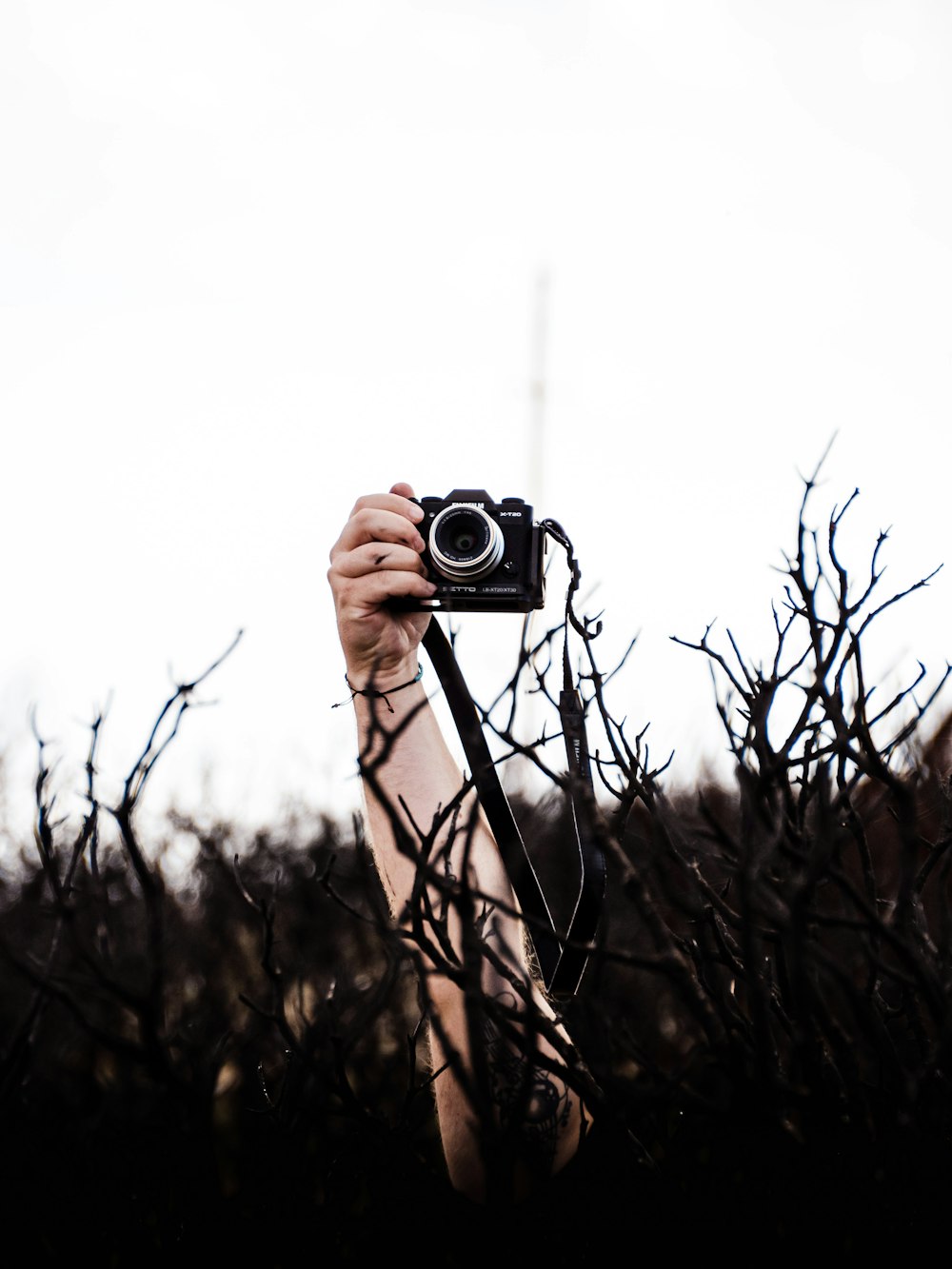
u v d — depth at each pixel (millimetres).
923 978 1389
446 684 1863
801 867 1477
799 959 1382
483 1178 1652
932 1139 1517
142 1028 2020
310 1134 2164
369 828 1803
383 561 1897
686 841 1686
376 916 1663
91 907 2508
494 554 2090
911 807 1462
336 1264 1990
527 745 1465
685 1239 1672
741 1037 1600
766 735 1542
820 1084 1454
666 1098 1525
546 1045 1659
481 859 1774
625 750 1596
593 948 1529
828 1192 1543
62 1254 2156
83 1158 2303
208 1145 2127
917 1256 1509
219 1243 2088
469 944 1481
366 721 1832
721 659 1633
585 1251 1701
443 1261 1903
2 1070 2240
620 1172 1756
